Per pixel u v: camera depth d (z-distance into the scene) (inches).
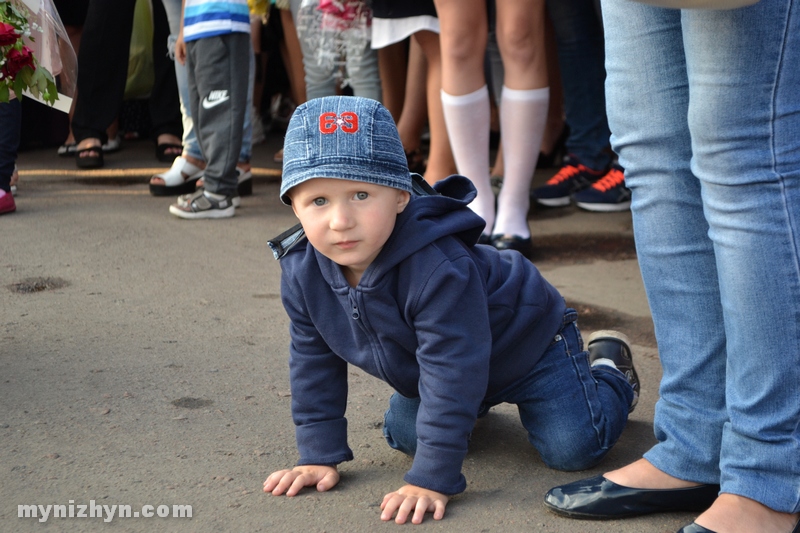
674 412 67.2
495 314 71.0
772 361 58.4
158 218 176.9
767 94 56.0
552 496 68.8
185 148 200.1
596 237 165.9
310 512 68.4
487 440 83.1
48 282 132.0
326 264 67.8
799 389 58.4
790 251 57.4
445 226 67.0
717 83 56.6
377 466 77.0
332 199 62.9
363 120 63.2
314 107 63.9
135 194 202.1
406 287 65.6
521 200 152.0
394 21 161.8
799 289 57.5
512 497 71.4
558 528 66.4
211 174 176.7
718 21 55.4
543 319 74.7
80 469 74.9
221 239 160.6
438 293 65.0
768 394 58.9
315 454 73.1
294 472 72.6
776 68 55.6
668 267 65.6
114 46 229.6
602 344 87.5
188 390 92.5
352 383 95.8
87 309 119.4
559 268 145.1
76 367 98.3
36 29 99.8
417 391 73.7
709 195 59.8
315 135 62.7
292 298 70.8
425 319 65.7
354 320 68.3
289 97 315.6
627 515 67.4
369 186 62.7
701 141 58.8
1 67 94.3
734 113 56.7
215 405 88.9
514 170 150.3
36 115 268.4
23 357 101.0
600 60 187.5
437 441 67.1
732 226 58.5
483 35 145.3
